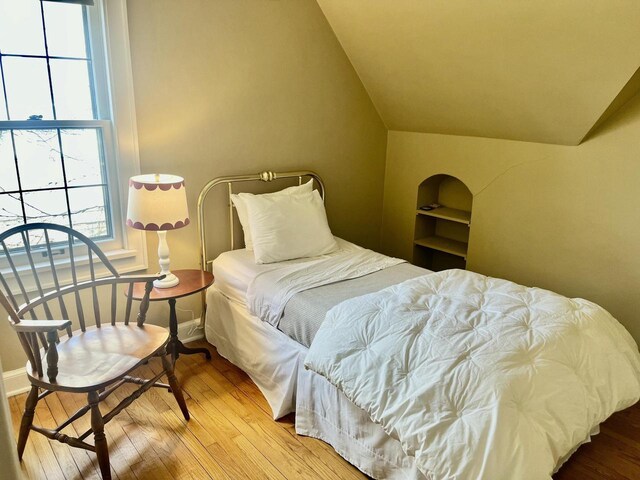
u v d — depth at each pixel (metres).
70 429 2.33
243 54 3.04
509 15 2.48
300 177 3.53
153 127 2.79
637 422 2.50
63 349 2.12
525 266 3.41
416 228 4.07
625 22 2.20
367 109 3.86
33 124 2.46
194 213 3.07
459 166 3.64
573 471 2.16
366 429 2.03
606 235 2.98
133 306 2.93
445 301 2.21
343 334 2.08
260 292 2.62
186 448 2.24
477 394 1.68
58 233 2.67
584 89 2.63
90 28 2.54
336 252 3.17
